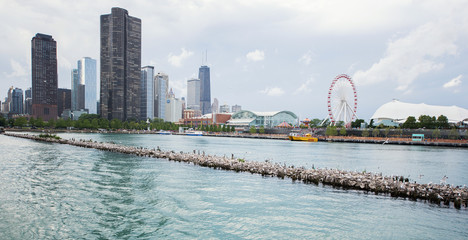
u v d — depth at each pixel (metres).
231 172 63.31
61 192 45.22
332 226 33.75
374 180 49.44
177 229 32.25
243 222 34.47
